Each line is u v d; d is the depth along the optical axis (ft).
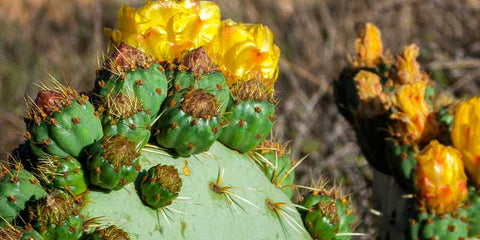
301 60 18.22
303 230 5.97
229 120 5.74
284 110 16.60
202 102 5.25
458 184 7.59
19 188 4.75
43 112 4.90
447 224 7.63
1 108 16.46
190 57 5.59
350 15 19.25
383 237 8.35
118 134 5.00
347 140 15.53
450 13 19.49
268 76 6.09
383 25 19.35
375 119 8.33
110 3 19.67
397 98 8.02
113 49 5.86
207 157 5.61
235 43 5.98
